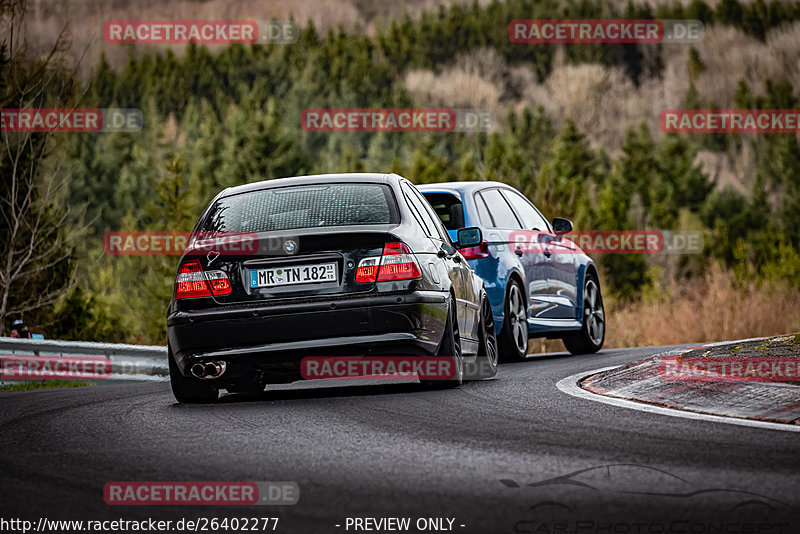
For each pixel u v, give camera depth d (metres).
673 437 20.70
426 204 33.25
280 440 21.66
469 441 20.77
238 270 28.22
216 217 29.66
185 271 28.61
